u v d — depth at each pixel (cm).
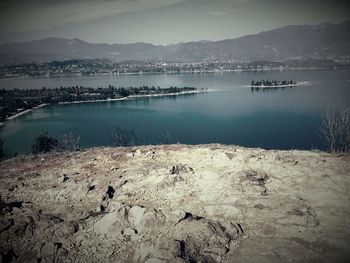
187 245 720
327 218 791
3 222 799
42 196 996
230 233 762
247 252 696
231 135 10994
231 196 930
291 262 654
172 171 1112
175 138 10631
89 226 813
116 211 844
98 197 962
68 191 1009
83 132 11700
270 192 938
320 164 1096
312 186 948
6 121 14638
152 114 15388
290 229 763
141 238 759
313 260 655
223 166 1143
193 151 1316
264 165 1121
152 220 805
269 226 783
